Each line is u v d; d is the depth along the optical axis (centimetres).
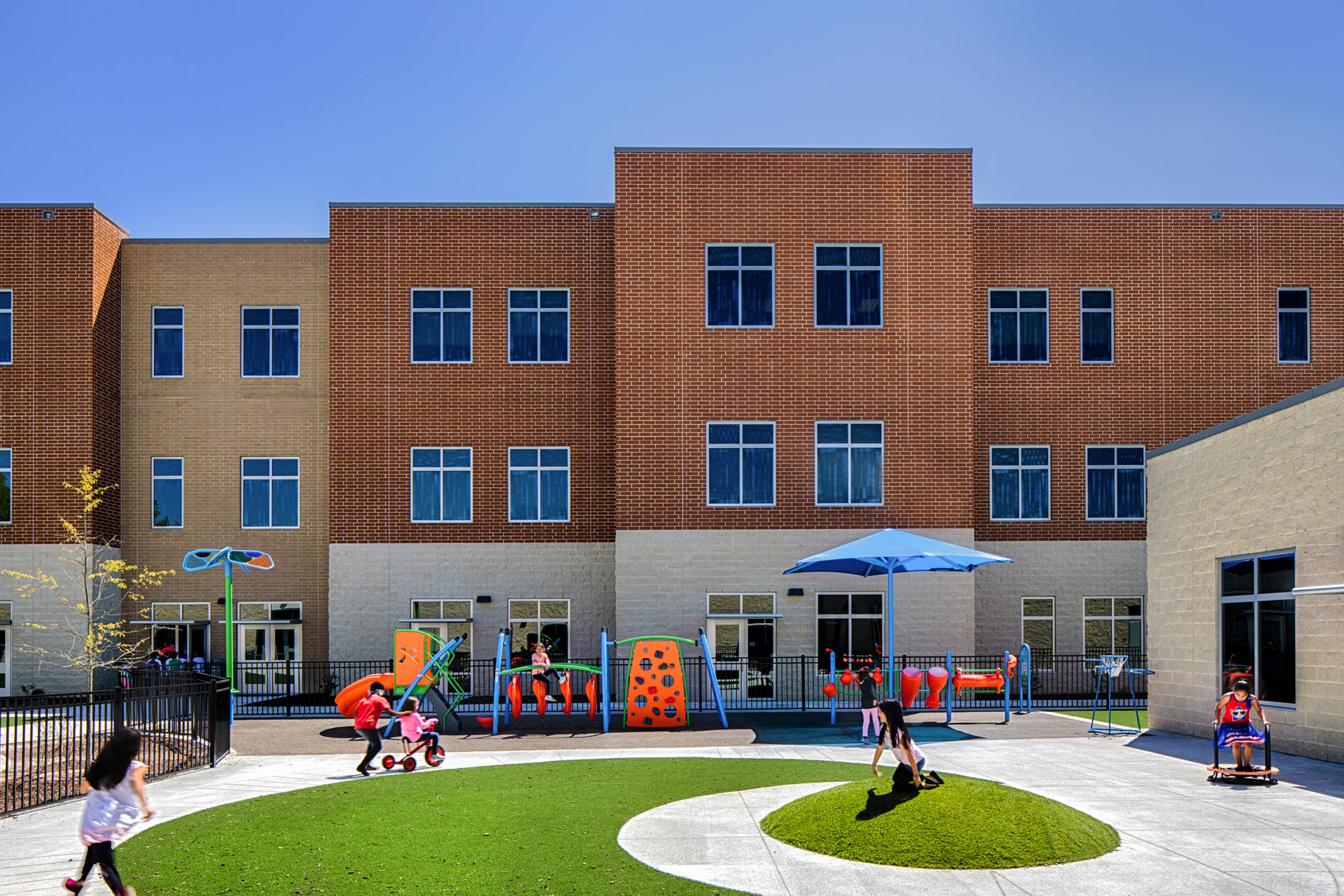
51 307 2856
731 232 2681
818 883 909
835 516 2641
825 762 1612
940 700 2288
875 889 893
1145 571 2848
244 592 2981
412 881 924
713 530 2631
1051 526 2852
